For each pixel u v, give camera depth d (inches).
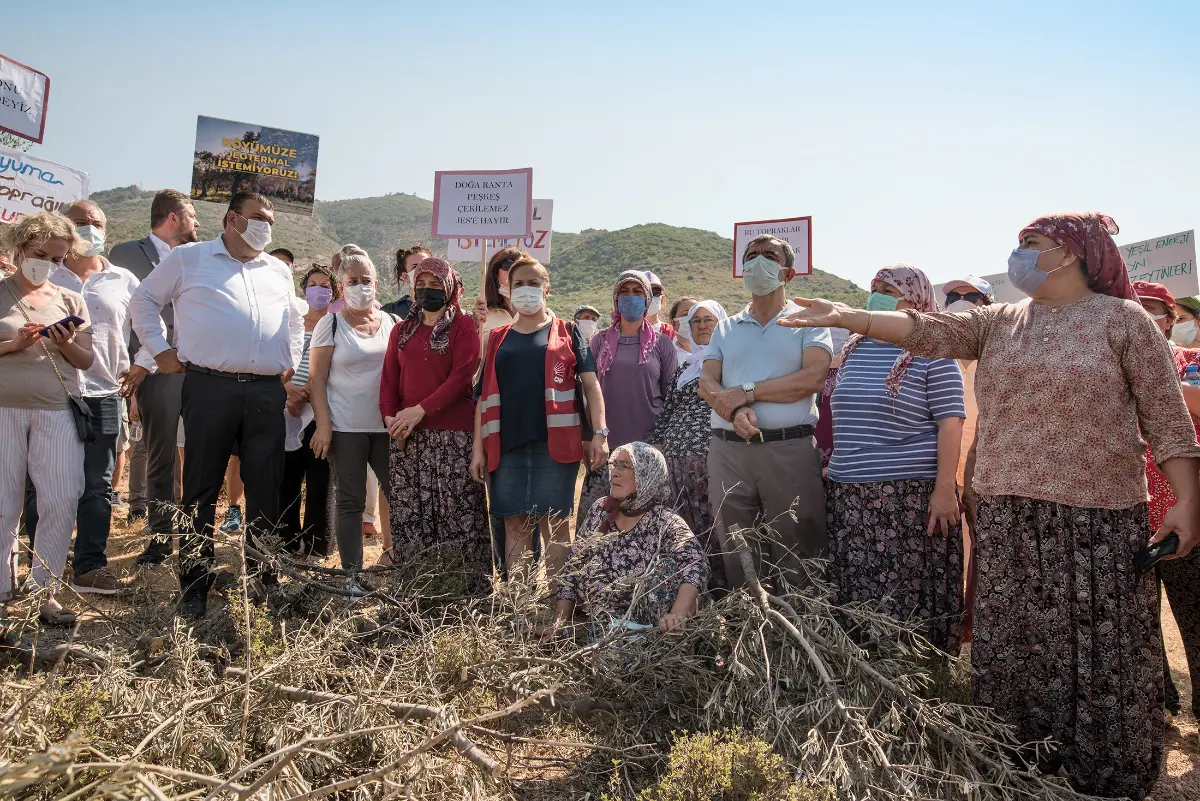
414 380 213.0
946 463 170.2
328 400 222.7
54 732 115.8
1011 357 139.7
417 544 209.2
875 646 164.2
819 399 219.6
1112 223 138.1
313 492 255.6
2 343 184.5
